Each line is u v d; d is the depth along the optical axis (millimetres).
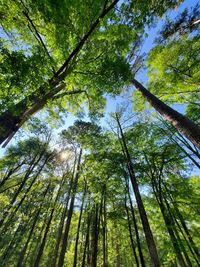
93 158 12016
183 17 8469
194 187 10586
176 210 9578
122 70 5441
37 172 18828
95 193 12180
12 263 21828
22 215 17219
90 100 8539
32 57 3934
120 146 12781
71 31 4766
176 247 8719
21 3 4375
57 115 7754
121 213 12234
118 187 12008
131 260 23266
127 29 5078
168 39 9695
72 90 7180
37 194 20562
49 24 4703
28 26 5020
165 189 10039
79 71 5375
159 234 12289
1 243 16375
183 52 8836
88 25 5000
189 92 9273
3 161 17391
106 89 6000
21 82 3979
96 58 5320
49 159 20406
